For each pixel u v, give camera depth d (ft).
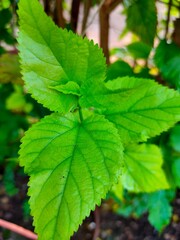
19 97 1.20
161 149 0.94
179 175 0.96
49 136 0.44
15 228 0.85
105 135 0.44
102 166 0.42
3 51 0.95
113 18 1.79
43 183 0.41
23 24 0.42
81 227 1.41
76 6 0.89
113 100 0.46
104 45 0.91
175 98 0.48
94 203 0.40
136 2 0.73
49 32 0.43
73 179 0.41
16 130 1.23
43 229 0.40
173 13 0.95
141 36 0.75
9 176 1.45
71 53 0.44
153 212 1.11
